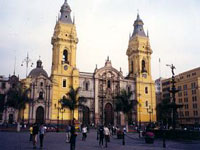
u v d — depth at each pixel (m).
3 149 22.44
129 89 97.00
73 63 88.19
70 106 62.84
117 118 86.12
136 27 108.31
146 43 105.50
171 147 26.72
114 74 95.12
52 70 85.94
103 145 28.59
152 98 99.94
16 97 59.84
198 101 99.19
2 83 82.25
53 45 89.31
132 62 105.69
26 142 30.06
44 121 76.25
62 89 83.38
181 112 109.75
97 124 80.81
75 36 90.75
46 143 29.78
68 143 30.09
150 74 102.69
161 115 84.38
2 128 59.78
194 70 105.81
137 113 94.19
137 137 43.97
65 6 93.56
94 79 90.50
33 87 77.19
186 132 36.25
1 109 78.81
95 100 87.94
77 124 66.69
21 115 75.06
